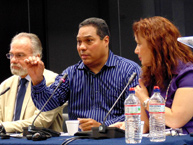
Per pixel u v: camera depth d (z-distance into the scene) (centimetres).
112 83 304
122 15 474
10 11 532
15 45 339
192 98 231
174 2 434
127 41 470
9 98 343
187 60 246
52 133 231
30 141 203
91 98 306
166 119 232
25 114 329
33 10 526
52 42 521
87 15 504
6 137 227
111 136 201
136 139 189
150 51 245
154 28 243
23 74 338
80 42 305
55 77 343
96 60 304
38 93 283
